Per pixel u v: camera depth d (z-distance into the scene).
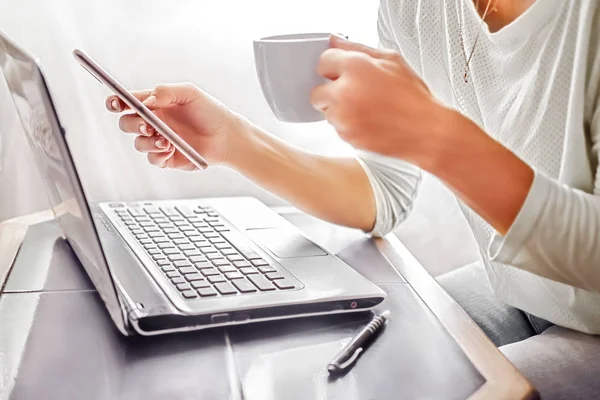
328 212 0.92
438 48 0.97
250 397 0.55
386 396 0.56
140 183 1.18
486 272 0.99
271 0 1.14
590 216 0.68
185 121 0.84
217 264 0.72
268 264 0.74
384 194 0.94
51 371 0.56
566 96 0.81
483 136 0.64
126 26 1.11
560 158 0.84
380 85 0.58
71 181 0.57
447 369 0.60
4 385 0.54
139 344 0.61
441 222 1.32
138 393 0.54
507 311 0.99
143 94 0.82
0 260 0.76
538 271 0.73
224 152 0.86
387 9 1.02
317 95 0.60
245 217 0.90
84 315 0.65
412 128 0.60
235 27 1.14
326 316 0.68
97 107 1.13
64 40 1.09
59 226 0.85
